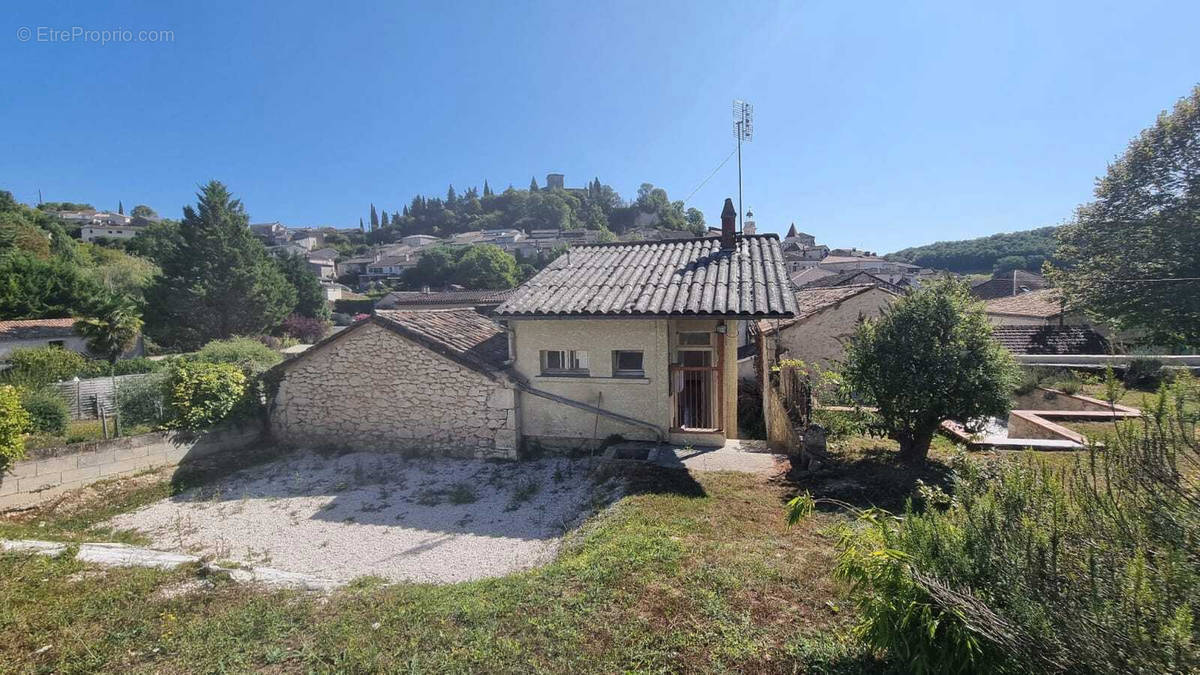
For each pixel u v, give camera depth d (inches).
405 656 151.0
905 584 122.6
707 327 419.2
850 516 254.1
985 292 1535.4
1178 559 95.2
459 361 420.8
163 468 415.8
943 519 134.9
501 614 171.5
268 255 1921.8
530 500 343.6
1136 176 854.5
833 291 742.5
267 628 170.2
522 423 428.8
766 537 230.4
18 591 197.3
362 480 392.8
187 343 1503.4
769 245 450.9
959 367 293.3
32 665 154.5
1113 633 91.9
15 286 1253.1
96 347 992.9
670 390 411.8
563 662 144.6
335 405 460.8
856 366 327.3
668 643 150.8
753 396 597.3
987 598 112.2
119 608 187.6
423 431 437.1
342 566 268.7
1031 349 784.3
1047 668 97.2
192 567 227.1
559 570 203.8
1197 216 770.8
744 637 152.6
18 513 343.9
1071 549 110.1
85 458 379.6
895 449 367.9
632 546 218.7
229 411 456.4
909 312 310.5
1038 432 417.4
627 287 403.9
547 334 421.1
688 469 343.6
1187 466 116.9
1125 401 511.8
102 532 321.4
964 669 115.4
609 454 390.6
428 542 292.5
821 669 137.0
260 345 897.5
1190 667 82.8
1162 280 761.0
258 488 390.3
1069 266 964.0
